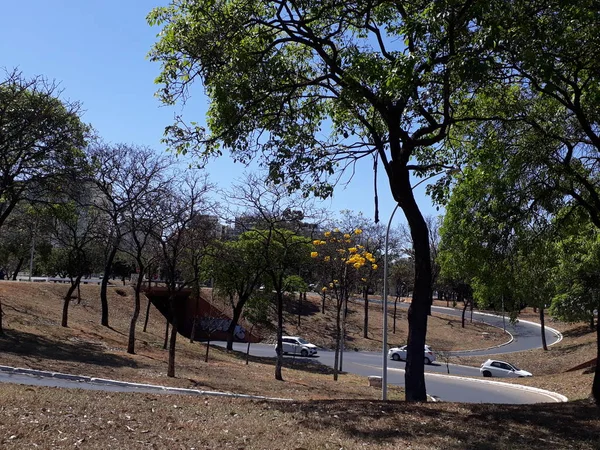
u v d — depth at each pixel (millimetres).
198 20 12625
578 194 14109
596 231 18156
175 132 13070
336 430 8375
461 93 13258
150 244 31828
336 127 15445
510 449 7609
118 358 24156
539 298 34469
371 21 13469
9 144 19266
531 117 13312
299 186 12789
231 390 19594
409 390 12414
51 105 20031
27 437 7062
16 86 19484
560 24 10703
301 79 14141
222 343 48219
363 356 48844
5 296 33062
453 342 58688
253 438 7723
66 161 20688
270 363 37000
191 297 45969
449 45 10758
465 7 10156
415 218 12734
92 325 33219
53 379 15523
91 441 7121
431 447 7594
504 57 11438
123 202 27406
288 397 19891
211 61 12172
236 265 31188
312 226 29344
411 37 10945
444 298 98250
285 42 14102
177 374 22703
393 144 12727
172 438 7547
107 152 27266
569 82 12086
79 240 35406
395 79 10602
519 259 14922
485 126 13734
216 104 12969
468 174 13641
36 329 26719
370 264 37969
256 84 12422
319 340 54875
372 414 9672
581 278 26688
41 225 32344
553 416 10125
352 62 12055
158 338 35688
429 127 12555
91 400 10109
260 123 13156
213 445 7293
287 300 51031
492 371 40250
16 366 16984
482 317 74250
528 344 56750
